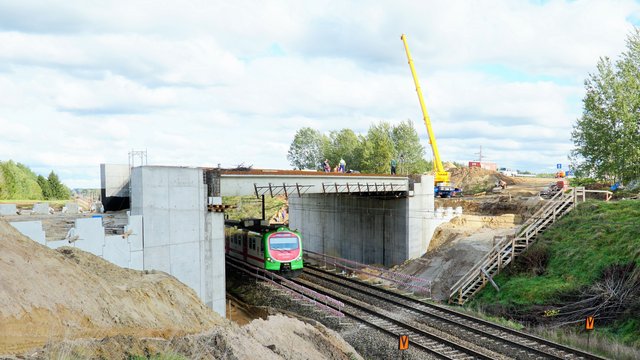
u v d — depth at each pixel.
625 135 34.62
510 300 24.95
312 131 93.38
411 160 76.25
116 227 21.08
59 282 11.20
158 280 16.56
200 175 22.94
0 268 10.06
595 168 37.03
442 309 25.19
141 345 9.95
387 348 18.86
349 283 33.75
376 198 40.69
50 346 8.60
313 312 24.14
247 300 28.34
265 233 32.31
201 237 22.97
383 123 78.00
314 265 43.31
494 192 68.38
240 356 11.46
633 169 35.00
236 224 38.47
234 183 26.41
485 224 40.03
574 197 30.72
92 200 47.28
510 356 18.02
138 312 12.91
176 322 14.06
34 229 15.19
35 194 82.88
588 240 25.72
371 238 41.59
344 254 45.19
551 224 29.56
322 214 48.50
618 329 19.52
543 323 21.88
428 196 39.47
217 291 23.80
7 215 26.44
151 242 20.48
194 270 22.59
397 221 38.66
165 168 21.17
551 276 25.42
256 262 33.62
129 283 15.12
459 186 83.56
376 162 68.88
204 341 11.70
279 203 74.12
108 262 17.34
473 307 26.39
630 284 21.12
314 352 15.60
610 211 27.38
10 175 73.19
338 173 32.84
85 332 10.11
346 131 82.00
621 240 23.91
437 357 17.73
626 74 34.84
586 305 21.77
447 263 32.97
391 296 29.22
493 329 21.33
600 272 23.12
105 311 11.58
